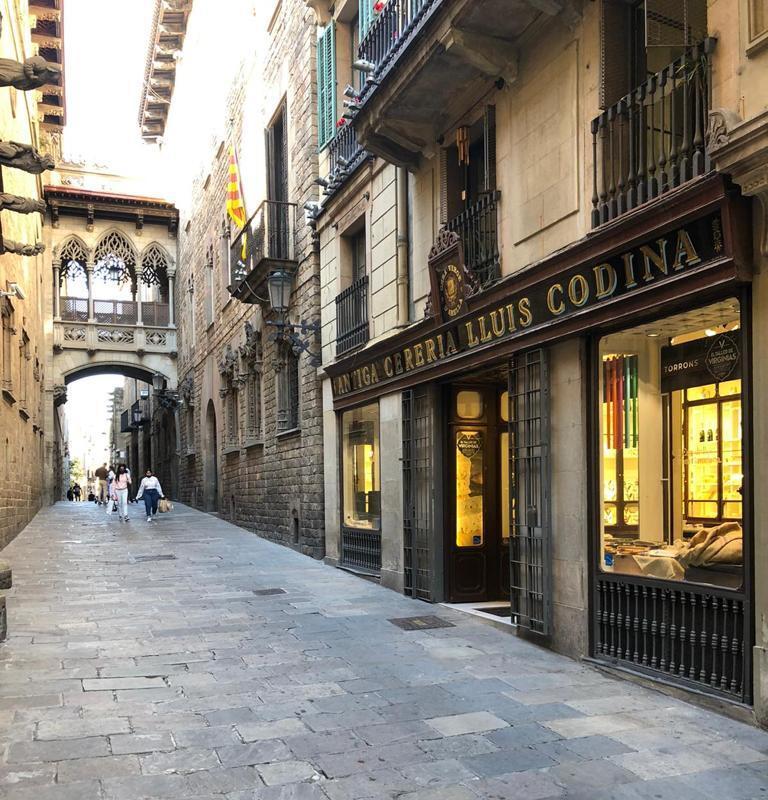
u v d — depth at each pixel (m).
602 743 4.57
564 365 6.88
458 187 9.04
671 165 5.50
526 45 7.35
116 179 32.38
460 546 9.39
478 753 4.43
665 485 5.79
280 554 14.16
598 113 6.33
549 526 6.98
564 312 6.66
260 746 4.54
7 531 15.12
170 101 32.25
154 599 9.47
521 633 7.38
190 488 29.08
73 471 103.44
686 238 5.21
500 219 7.86
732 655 5.04
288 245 15.23
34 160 7.76
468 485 9.52
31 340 21.89
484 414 9.62
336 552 12.54
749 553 4.90
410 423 9.91
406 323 10.02
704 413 5.46
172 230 32.41
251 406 19.06
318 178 12.70
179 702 5.38
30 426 21.52
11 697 5.46
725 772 4.14
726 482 5.23
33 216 21.88
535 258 7.24
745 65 4.79
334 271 12.80
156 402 37.09
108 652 6.79
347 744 4.57
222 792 3.91
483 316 7.86
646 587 5.82
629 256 5.79
